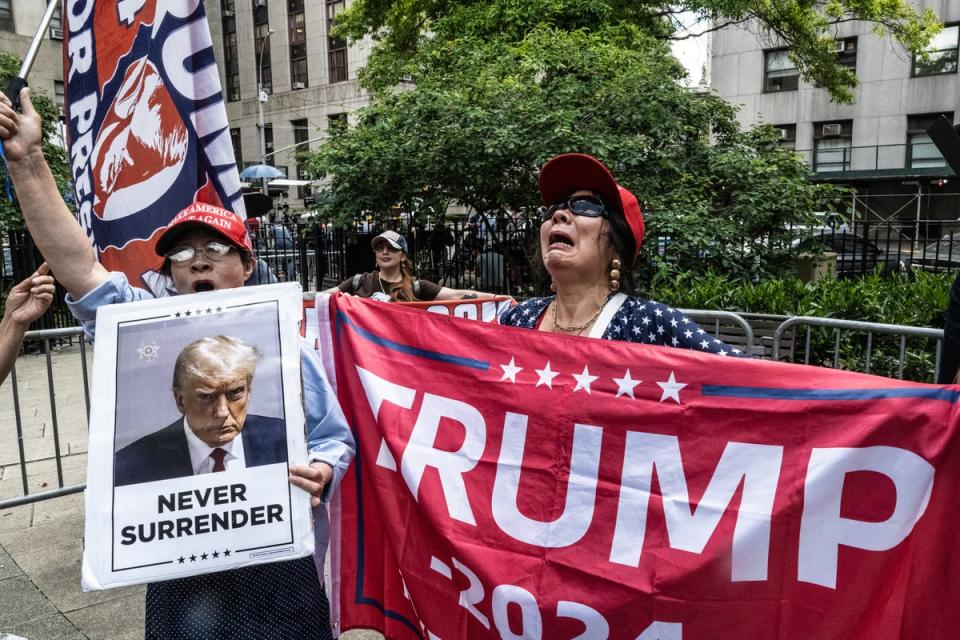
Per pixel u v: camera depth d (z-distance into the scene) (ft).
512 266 33.50
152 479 5.58
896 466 5.58
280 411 5.76
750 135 33.86
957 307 9.02
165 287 7.32
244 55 124.67
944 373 9.29
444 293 18.10
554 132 27.76
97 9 9.96
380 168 31.27
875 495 5.64
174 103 9.57
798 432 5.91
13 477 15.92
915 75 82.74
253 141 126.52
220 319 5.94
